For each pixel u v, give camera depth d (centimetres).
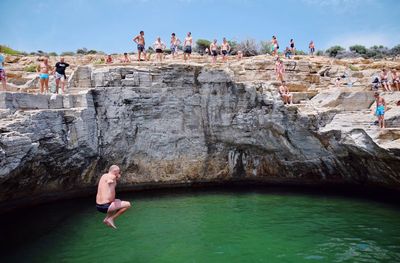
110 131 1714
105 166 1786
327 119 1642
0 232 1236
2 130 1027
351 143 1534
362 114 1598
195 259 991
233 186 2025
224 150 1956
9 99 1191
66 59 2717
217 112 1856
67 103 1497
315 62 2308
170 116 1841
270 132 1819
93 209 1534
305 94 1823
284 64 2092
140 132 1802
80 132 1452
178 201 1680
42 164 1376
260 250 1050
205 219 1380
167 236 1188
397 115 1449
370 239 1121
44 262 980
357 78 2120
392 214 1401
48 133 1256
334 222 1311
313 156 1798
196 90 1848
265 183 2047
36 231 1248
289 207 1541
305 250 1042
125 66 1772
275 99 1728
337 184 1900
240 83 1805
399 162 1424
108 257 1012
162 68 1802
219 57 2511
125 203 912
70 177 1644
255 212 1471
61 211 1502
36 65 2452
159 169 1888
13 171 1165
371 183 1741
